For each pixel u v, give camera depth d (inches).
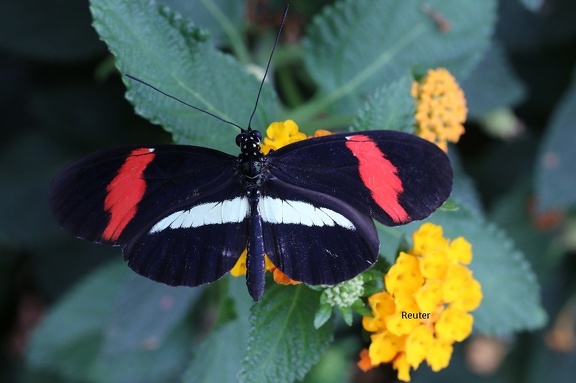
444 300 11.8
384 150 11.4
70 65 16.2
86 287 15.2
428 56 13.9
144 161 11.5
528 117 16.3
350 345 14.9
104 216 11.4
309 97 15.5
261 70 14.3
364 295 11.9
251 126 12.7
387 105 12.3
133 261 11.5
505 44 15.7
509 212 15.6
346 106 13.8
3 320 17.1
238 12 14.1
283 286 12.0
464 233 13.1
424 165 11.3
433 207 11.3
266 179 11.7
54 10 15.1
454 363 16.1
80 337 15.2
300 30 14.9
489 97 15.2
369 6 13.7
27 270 16.7
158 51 12.3
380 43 13.8
